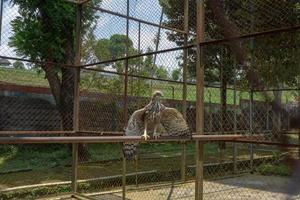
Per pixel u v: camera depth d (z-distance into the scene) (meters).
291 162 1.11
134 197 7.91
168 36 10.01
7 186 8.06
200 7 5.73
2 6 7.78
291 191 1.09
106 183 8.85
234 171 11.13
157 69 10.72
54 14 10.96
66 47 11.50
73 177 8.22
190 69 10.91
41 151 12.70
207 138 4.96
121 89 11.40
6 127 11.36
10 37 10.50
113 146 12.10
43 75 13.05
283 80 8.30
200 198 5.59
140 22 9.04
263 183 9.38
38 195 7.89
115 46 10.42
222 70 10.97
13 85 11.76
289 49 8.04
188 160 12.09
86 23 10.45
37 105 12.13
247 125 11.23
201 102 5.64
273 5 6.03
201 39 5.70
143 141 4.33
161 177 9.89
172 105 11.12
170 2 9.76
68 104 11.33
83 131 8.40
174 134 4.69
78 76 8.55
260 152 13.48
